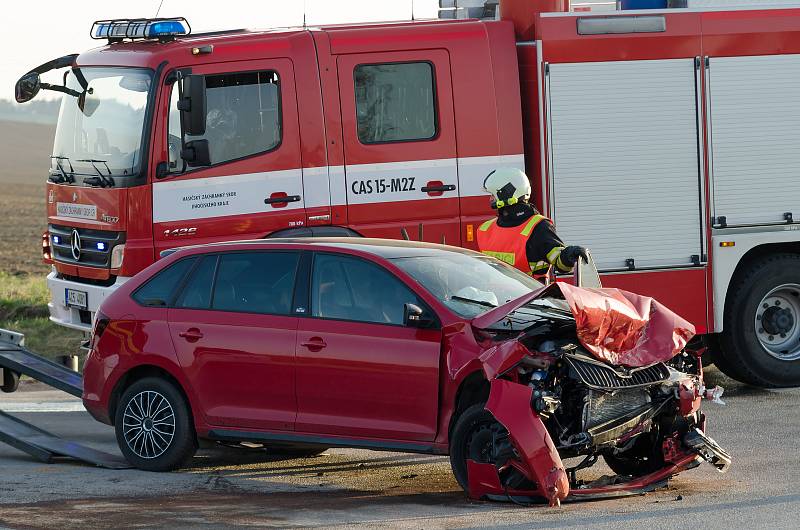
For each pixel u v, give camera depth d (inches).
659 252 1142.3
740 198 1156.5
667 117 1141.1
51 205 1138.7
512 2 1149.1
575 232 1128.2
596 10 1178.0
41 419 1154.7
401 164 1091.3
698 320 1152.2
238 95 1064.8
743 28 1152.2
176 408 857.5
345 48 1085.1
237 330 829.2
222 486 810.8
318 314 805.2
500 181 922.7
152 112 1051.3
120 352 877.8
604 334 721.0
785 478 789.9
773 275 1173.1
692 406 750.5
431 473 863.7
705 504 705.6
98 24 1116.5
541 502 715.4
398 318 775.7
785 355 1195.3
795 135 1166.3
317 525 661.9
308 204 1075.3
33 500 759.1
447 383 742.5
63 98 1136.8
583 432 713.0
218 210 1061.1
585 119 1125.7
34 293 2298.2
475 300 775.7
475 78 1106.7
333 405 791.1
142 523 676.1
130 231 1050.1
